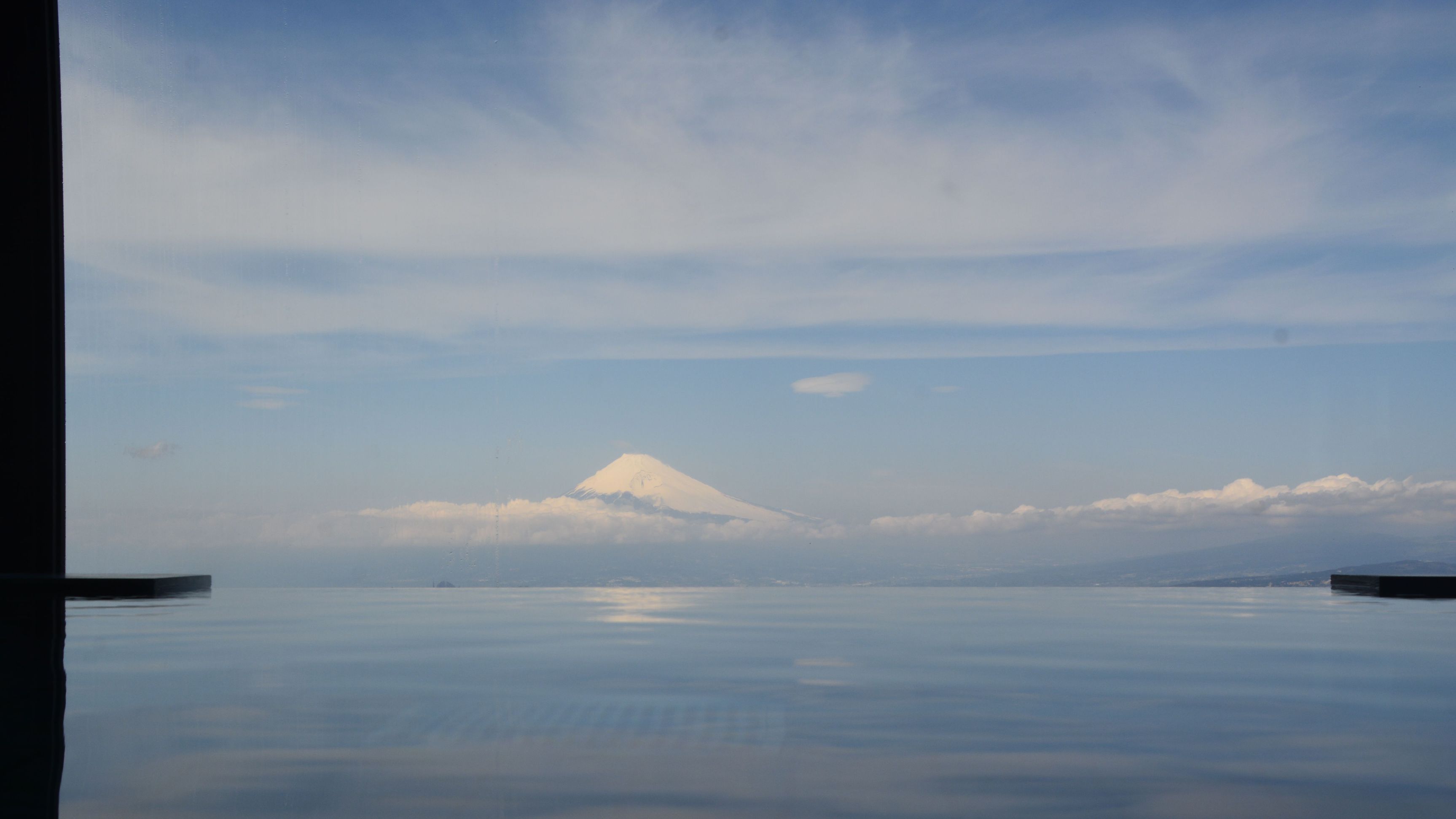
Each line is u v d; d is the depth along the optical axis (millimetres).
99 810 990
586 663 2211
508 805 1004
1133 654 2428
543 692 1773
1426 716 1542
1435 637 2918
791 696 1724
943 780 1112
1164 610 4316
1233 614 4020
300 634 3002
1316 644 2701
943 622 3592
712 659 2314
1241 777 1131
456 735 1368
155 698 1703
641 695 1739
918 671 2094
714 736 1369
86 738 1346
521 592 6062
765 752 1264
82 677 1993
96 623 3377
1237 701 1681
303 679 1943
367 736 1367
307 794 1050
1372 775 1143
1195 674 2049
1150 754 1259
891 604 4832
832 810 986
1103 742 1330
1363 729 1423
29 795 1046
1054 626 3314
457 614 3934
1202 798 1035
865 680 1939
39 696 1727
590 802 1016
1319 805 1009
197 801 1020
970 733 1394
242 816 962
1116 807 999
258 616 3752
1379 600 5199
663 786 1085
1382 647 2617
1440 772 1155
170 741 1324
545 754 1250
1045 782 1104
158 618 3617
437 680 1926
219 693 1762
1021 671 2086
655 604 4914
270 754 1248
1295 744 1314
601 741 1331
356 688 1817
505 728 1427
